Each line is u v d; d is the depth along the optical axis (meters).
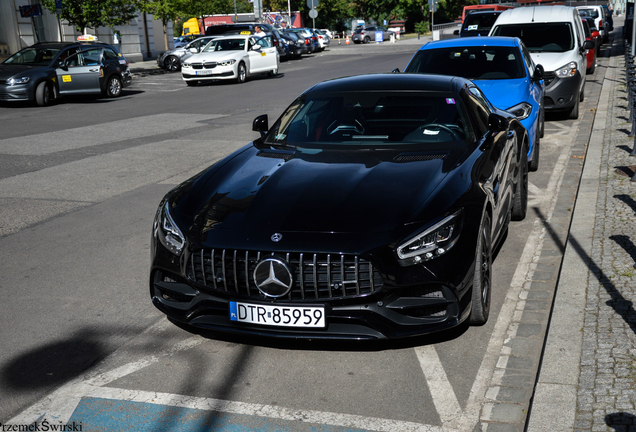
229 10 50.44
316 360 3.62
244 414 3.11
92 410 3.18
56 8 24.30
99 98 19.31
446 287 3.43
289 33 35.88
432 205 3.58
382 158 4.29
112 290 4.76
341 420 3.03
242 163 4.45
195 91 20.47
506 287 4.60
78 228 6.31
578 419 2.85
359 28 57.41
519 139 5.69
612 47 28.11
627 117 11.07
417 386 3.32
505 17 12.65
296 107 5.21
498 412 3.06
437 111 4.82
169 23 40.97
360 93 5.13
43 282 4.93
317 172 4.08
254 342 3.87
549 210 6.46
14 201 7.38
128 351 3.80
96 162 9.48
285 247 3.38
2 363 3.68
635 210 5.90
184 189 4.18
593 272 4.53
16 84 16.81
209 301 3.58
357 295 3.37
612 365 3.28
